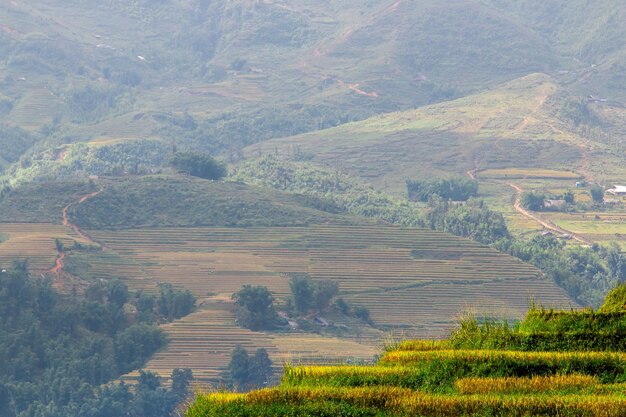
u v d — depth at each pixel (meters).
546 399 50.97
